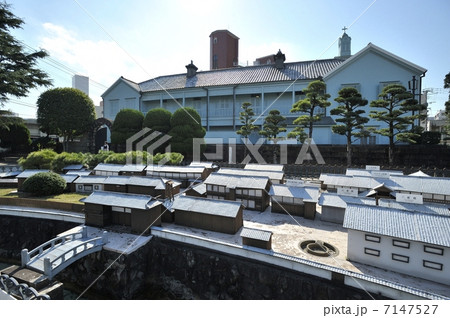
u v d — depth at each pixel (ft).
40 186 58.34
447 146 75.66
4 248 49.83
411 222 30.04
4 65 80.74
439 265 27.37
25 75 83.10
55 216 48.93
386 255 30.17
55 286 31.14
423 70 86.38
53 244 37.50
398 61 89.76
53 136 149.69
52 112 115.55
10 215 51.34
